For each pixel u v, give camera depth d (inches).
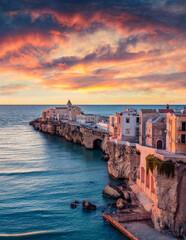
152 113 2581.2
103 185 2439.7
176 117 1758.1
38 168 3075.8
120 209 1836.9
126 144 2650.1
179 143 1749.5
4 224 1690.5
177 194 1494.8
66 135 5570.9
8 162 3393.2
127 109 3563.0
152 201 1776.6
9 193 2229.3
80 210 1892.2
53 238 1536.7
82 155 3858.3
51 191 2277.3
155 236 1466.5
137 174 2242.9
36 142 5211.6
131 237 1485.0
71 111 6806.1
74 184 2468.0
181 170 1481.3
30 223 1705.2
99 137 4254.4
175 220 1503.4
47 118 7810.0
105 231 1611.7
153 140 2313.0
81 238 1539.1
